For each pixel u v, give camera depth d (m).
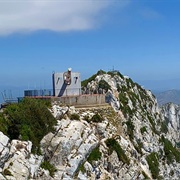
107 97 70.69
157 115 110.25
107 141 52.28
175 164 86.62
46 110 44.41
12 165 34.91
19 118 40.03
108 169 49.78
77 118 51.00
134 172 54.41
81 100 57.06
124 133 64.44
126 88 88.44
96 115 55.38
